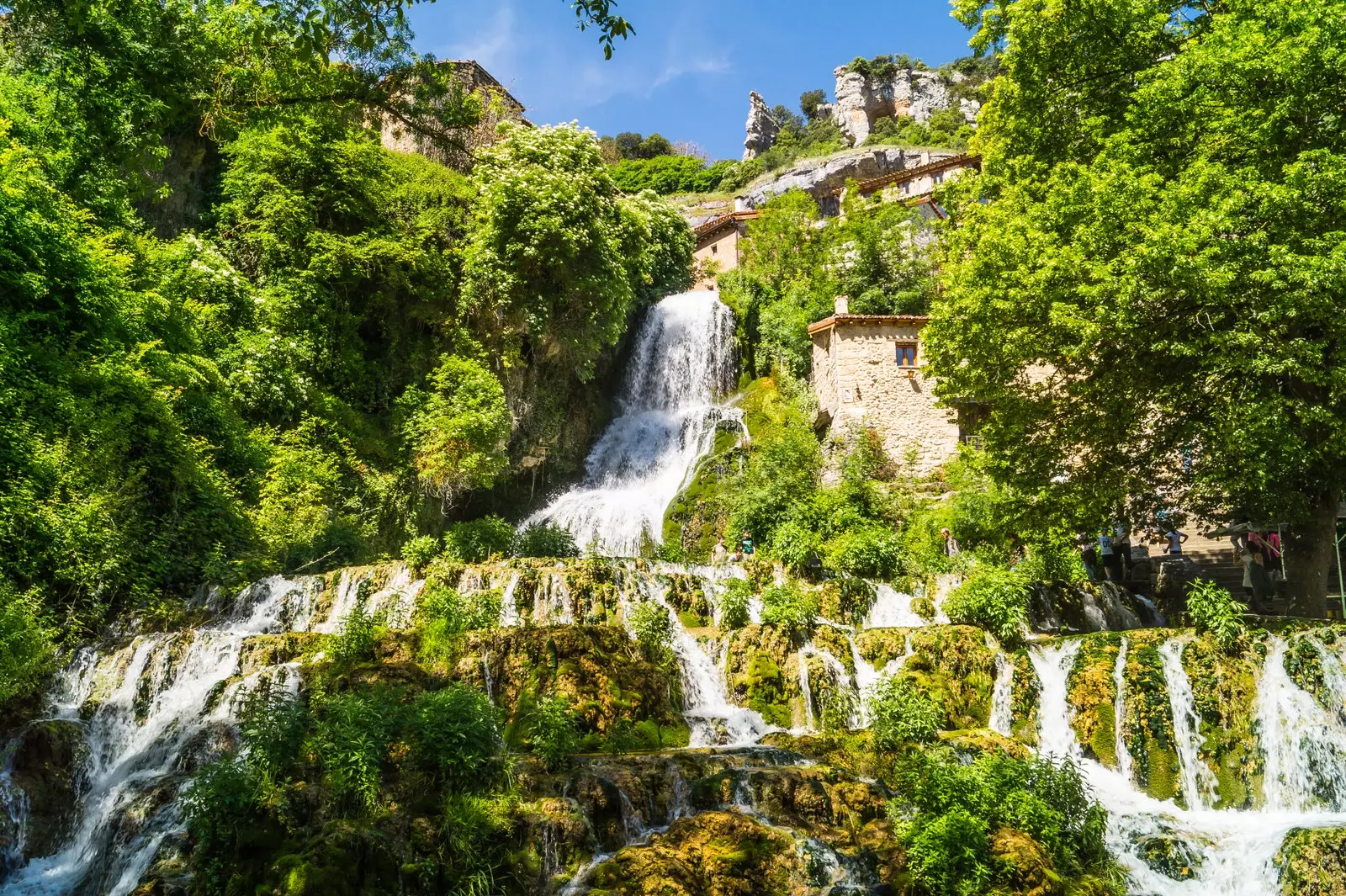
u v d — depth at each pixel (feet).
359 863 35.70
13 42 65.92
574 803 40.70
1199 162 56.08
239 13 47.73
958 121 298.56
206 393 74.02
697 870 38.01
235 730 46.03
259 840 36.22
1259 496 59.77
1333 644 50.16
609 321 107.45
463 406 89.86
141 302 70.28
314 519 75.00
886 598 70.64
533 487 110.63
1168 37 69.36
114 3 53.83
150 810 40.52
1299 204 52.37
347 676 48.01
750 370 132.46
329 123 52.70
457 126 52.85
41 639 49.88
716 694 58.85
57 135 66.85
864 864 39.83
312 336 87.40
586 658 52.60
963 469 87.25
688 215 240.94
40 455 56.49
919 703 51.08
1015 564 77.71
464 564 65.72
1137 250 54.03
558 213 98.73
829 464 100.07
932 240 140.05
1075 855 41.73
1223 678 51.88
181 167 91.50
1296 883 40.32
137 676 51.37
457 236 102.17
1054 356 61.31
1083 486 63.57
